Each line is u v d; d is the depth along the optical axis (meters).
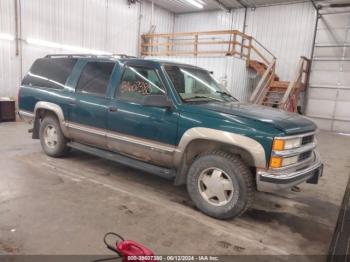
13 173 3.93
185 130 3.08
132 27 13.52
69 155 5.00
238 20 14.29
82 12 11.01
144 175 4.29
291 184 2.77
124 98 3.64
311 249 2.61
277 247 2.60
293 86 10.21
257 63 11.75
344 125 12.05
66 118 4.32
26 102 4.91
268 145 2.66
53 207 3.00
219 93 3.94
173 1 13.91
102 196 3.40
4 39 8.77
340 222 2.87
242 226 2.94
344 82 11.92
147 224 2.80
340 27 11.80
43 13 9.65
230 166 2.87
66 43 10.57
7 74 8.98
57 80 4.53
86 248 2.32
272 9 13.36
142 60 3.62
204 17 15.34
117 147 3.79
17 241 2.35
